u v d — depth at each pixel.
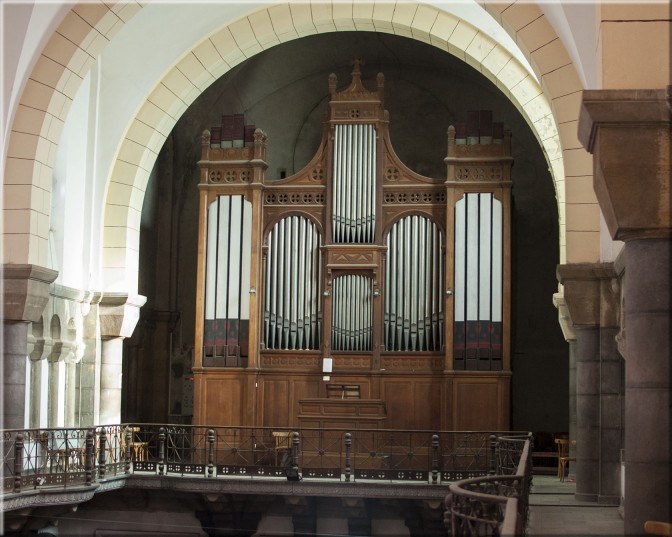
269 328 19.11
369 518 16.03
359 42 23.05
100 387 18.23
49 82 14.56
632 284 8.30
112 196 18.34
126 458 17.08
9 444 13.70
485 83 23.45
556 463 21.73
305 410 18.14
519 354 23.36
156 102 18.36
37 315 14.44
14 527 14.04
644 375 8.16
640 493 8.07
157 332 23.98
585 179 13.96
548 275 23.42
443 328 18.72
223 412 18.84
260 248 19.25
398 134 24.16
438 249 18.98
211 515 16.41
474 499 7.54
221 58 18.33
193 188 24.34
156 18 17.27
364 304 18.91
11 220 14.35
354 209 19.08
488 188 18.77
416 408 18.56
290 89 24.17
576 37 12.42
